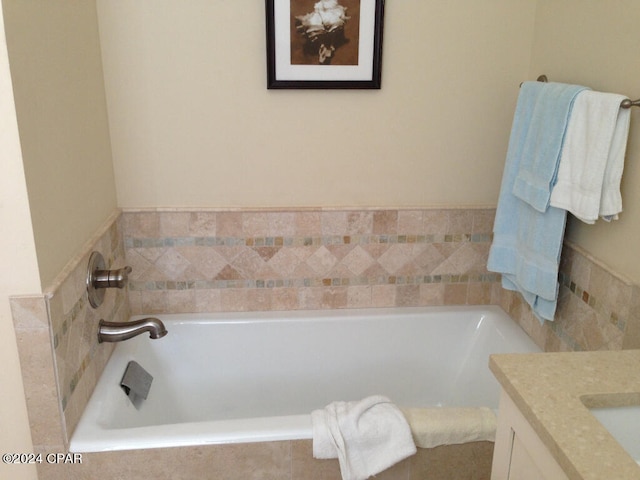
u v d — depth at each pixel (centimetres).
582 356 120
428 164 229
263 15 206
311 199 229
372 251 236
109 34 203
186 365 232
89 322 179
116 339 188
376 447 164
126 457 162
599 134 161
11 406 157
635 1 160
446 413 169
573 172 172
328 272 237
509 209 209
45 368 152
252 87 213
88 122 188
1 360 152
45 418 157
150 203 223
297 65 211
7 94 133
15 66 135
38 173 147
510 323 234
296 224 228
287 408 238
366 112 220
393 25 212
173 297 234
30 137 142
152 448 161
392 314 238
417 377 243
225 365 234
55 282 153
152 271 230
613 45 171
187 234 226
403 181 230
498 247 213
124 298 224
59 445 160
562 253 200
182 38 206
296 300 239
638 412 110
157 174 220
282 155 222
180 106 213
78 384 169
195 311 236
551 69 205
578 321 191
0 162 137
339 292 240
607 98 159
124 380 195
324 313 238
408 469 170
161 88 211
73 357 165
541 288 192
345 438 162
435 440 166
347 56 212
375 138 223
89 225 187
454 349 243
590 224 181
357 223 231
